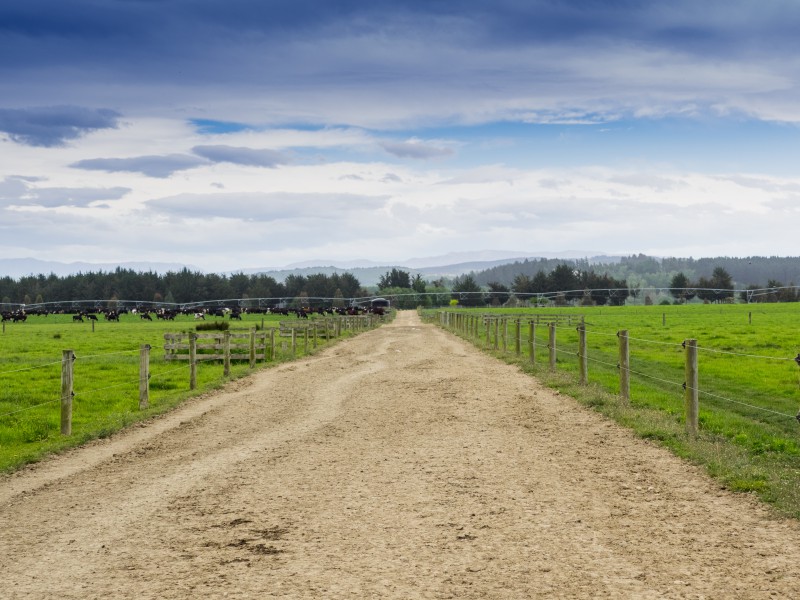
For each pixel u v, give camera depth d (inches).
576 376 902.4
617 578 272.4
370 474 445.7
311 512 365.4
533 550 303.7
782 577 272.4
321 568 287.3
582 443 527.2
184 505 385.4
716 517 348.2
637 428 561.9
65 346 1865.2
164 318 5078.7
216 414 704.4
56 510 385.7
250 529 339.9
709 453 470.3
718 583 267.1
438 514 356.8
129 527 349.7
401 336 2148.1
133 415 688.4
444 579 273.0
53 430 662.5
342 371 1090.1
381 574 279.3
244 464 483.2
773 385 860.6
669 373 1002.1
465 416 654.5
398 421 638.5
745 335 1824.6
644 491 396.2
